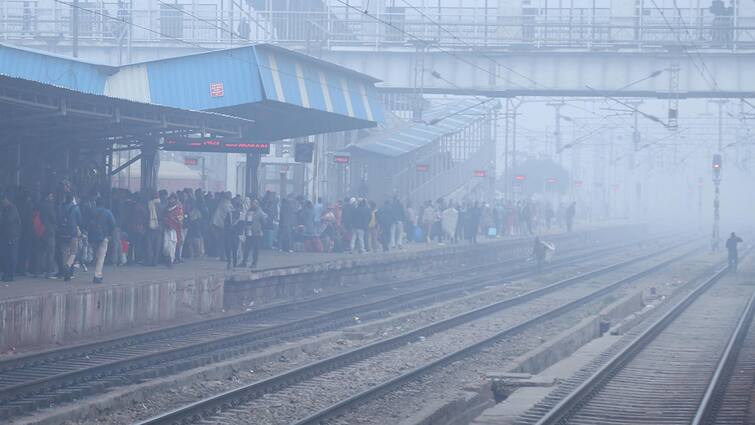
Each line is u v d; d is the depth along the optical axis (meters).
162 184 131.25
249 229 62.59
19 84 45.56
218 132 63.47
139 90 73.00
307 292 68.44
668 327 58.84
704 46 103.19
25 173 58.53
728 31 107.75
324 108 77.88
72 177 61.22
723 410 34.25
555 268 107.25
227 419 30.27
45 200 49.19
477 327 56.78
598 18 116.00
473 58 105.19
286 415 31.56
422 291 74.44
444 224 107.31
